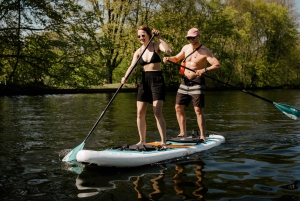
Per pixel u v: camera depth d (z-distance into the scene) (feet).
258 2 114.73
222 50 99.50
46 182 11.21
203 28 93.09
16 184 10.99
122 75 99.86
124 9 80.64
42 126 24.45
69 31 50.21
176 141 17.26
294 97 65.16
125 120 28.17
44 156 14.99
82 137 19.92
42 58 49.01
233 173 12.17
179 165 13.48
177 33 81.56
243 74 114.62
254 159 14.32
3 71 50.44
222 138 18.51
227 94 75.10
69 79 50.72
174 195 9.87
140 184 10.97
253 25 112.06
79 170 12.72
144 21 82.64
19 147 16.94
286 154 15.19
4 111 35.35
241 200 9.44
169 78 91.71
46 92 68.23
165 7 82.64
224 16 95.20
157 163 13.84
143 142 15.83
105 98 57.36
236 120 28.45
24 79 50.39
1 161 14.05
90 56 52.16
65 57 51.01
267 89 116.47
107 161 12.81
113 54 88.02
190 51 18.15
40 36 48.11
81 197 9.78
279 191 10.18
